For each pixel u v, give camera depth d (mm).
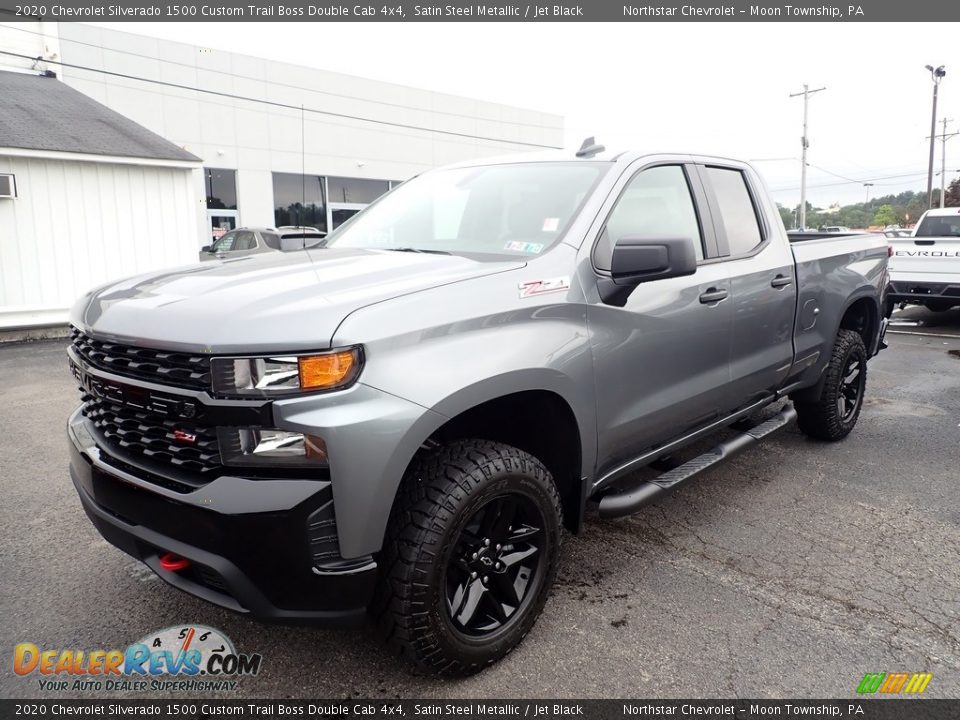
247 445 2041
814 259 4398
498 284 2506
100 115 12719
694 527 3715
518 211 3127
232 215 24422
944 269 10258
